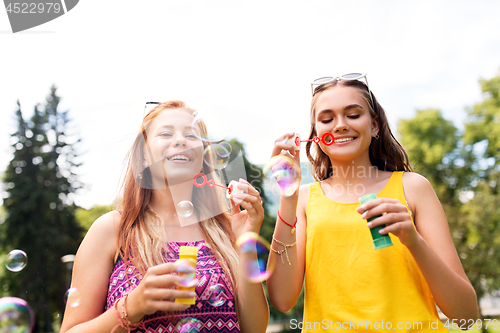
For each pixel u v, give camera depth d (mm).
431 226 1318
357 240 1353
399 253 1305
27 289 13219
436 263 1156
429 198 1368
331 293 1320
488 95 15125
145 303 1020
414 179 1417
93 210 15000
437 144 14914
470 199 12156
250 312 1313
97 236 1312
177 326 1180
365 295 1271
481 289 10523
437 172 14617
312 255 1407
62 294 13414
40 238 14211
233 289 1341
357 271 1310
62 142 16500
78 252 1293
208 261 1321
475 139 14664
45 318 13023
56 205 15172
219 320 1229
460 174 14219
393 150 1591
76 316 1187
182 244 1365
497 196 11234
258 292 1329
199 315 1214
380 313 1229
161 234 1330
